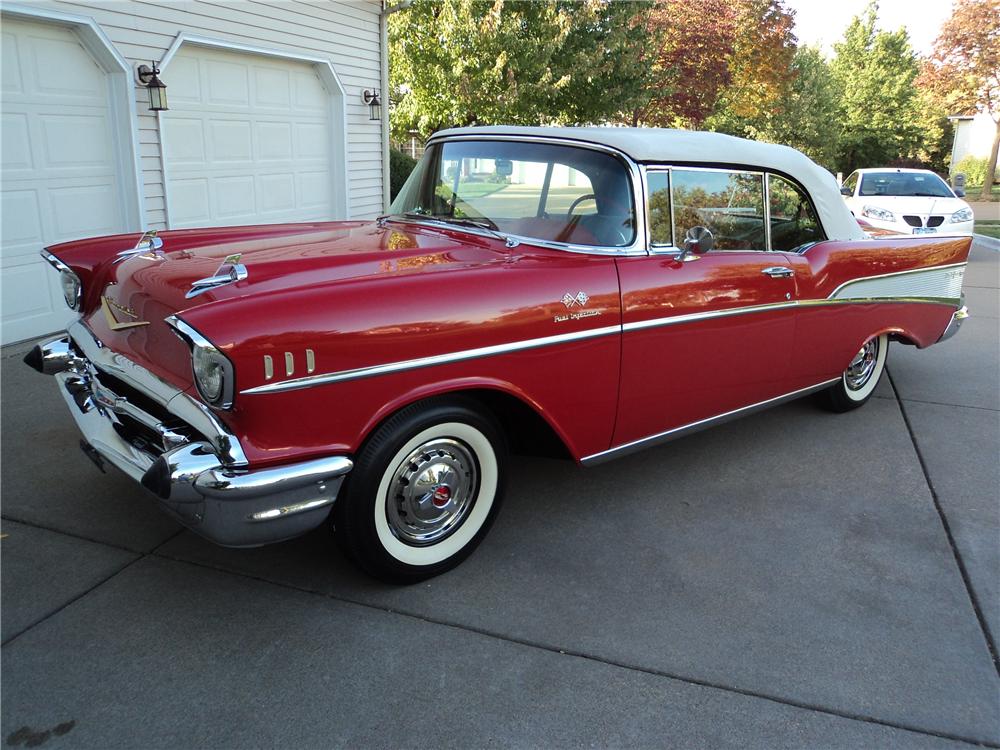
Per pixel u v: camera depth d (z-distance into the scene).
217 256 2.86
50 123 5.98
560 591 2.79
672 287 3.21
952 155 38.78
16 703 2.13
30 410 4.38
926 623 2.67
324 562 2.94
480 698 2.22
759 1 26.41
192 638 2.45
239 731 2.06
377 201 10.57
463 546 2.88
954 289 5.04
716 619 2.65
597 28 18.52
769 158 3.75
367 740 2.05
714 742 2.09
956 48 28.42
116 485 3.49
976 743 2.13
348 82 9.48
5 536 3.02
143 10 6.53
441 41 17.25
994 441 4.46
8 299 5.82
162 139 6.91
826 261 3.99
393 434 2.51
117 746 1.99
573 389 2.96
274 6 8.05
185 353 2.36
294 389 2.23
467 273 2.65
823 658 2.46
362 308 2.35
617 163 3.12
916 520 3.44
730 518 3.42
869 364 4.83
